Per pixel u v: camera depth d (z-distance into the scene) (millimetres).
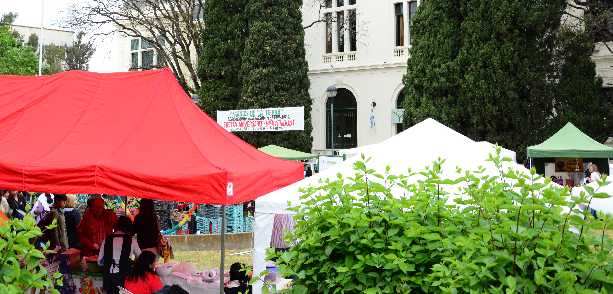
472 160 6508
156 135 6195
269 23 24062
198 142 6211
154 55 33562
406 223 3688
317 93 29250
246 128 16375
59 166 5520
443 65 19750
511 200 3490
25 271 2963
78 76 7188
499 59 18234
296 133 24281
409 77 21188
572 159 16031
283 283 6891
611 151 14086
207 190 5285
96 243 7492
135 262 6422
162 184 5340
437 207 3729
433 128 7336
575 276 2980
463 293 3223
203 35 25375
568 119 18422
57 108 6781
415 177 6156
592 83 18922
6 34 35844
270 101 23859
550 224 3301
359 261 3709
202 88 25094
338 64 28641
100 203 7672
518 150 18312
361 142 27812
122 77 7176
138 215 7598
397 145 7035
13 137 6367
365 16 28000
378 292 3492
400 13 27281
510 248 3273
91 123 6496
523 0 18125
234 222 13703
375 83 27500
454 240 3350
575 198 3254
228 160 6090
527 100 18625
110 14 25750
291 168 6965
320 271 3807
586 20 19531
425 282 3469
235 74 25094
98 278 7121
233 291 6605
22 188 5602
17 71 34375
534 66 18469
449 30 20078
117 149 5902
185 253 12391
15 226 3014
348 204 3920
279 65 24359
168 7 31641
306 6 29641
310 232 4004
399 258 3426
